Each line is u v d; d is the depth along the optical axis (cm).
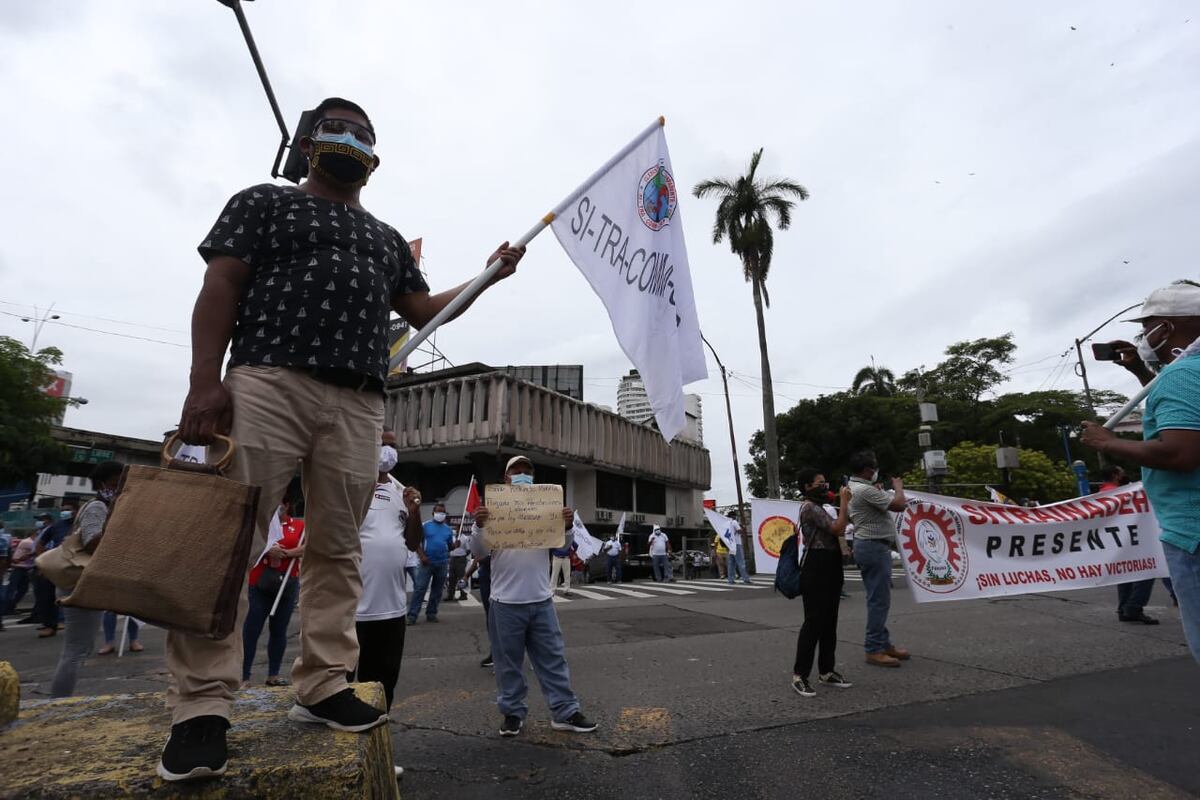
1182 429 231
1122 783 332
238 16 678
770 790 331
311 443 217
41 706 258
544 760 377
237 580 171
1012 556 623
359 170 241
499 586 439
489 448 2862
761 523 1085
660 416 428
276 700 254
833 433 3894
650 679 571
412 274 282
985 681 534
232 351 212
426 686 568
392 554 411
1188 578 237
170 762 175
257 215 217
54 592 983
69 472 3069
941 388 5003
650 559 2438
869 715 452
